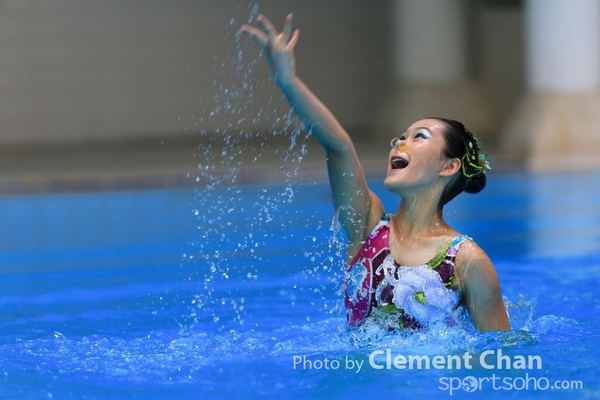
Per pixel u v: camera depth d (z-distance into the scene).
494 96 34.69
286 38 8.12
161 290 12.70
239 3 35.44
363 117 37.22
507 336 7.93
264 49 8.12
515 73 35.03
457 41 33.12
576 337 8.41
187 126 35.25
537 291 12.14
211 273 13.88
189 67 35.47
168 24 35.44
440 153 8.09
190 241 17.03
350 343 8.13
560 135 28.56
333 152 8.27
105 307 11.53
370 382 7.02
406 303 7.99
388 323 8.05
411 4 32.91
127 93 35.16
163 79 35.34
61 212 20.78
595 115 28.62
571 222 19.12
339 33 37.09
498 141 31.50
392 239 8.27
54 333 9.84
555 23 28.70
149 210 20.52
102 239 17.75
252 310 10.80
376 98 37.34
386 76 37.34
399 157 8.17
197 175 24.38
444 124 8.26
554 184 24.52
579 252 15.67
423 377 7.10
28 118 34.50
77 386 7.13
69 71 34.84
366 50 37.28
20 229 19.11
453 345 7.77
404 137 8.28
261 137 28.75
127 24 35.19
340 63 37.09
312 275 13.27
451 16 32.94
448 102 33.12
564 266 14.35
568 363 7.45
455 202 22.27
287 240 16.62
